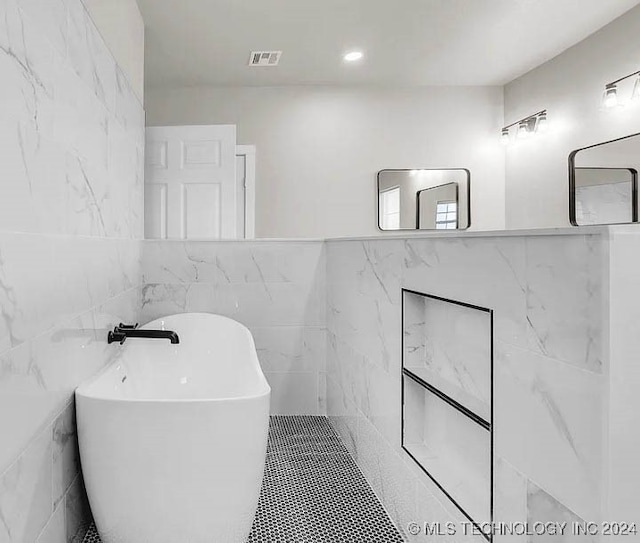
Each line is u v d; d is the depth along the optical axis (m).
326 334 3.22
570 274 0.93
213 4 3.29
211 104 4.86
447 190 5.01
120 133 2.50
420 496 1.62
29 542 1.29
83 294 1.80
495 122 5.05
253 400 1.57
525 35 3.86
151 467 1.50
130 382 2.37
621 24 3.56
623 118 3.55
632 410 0.85
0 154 1.10
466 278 1.33
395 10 3.44
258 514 1.92
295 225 4.90
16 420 1.20
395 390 1.87
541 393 1.02
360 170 4.95
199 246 3.18
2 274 1.12
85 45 1.83
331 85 4.91
